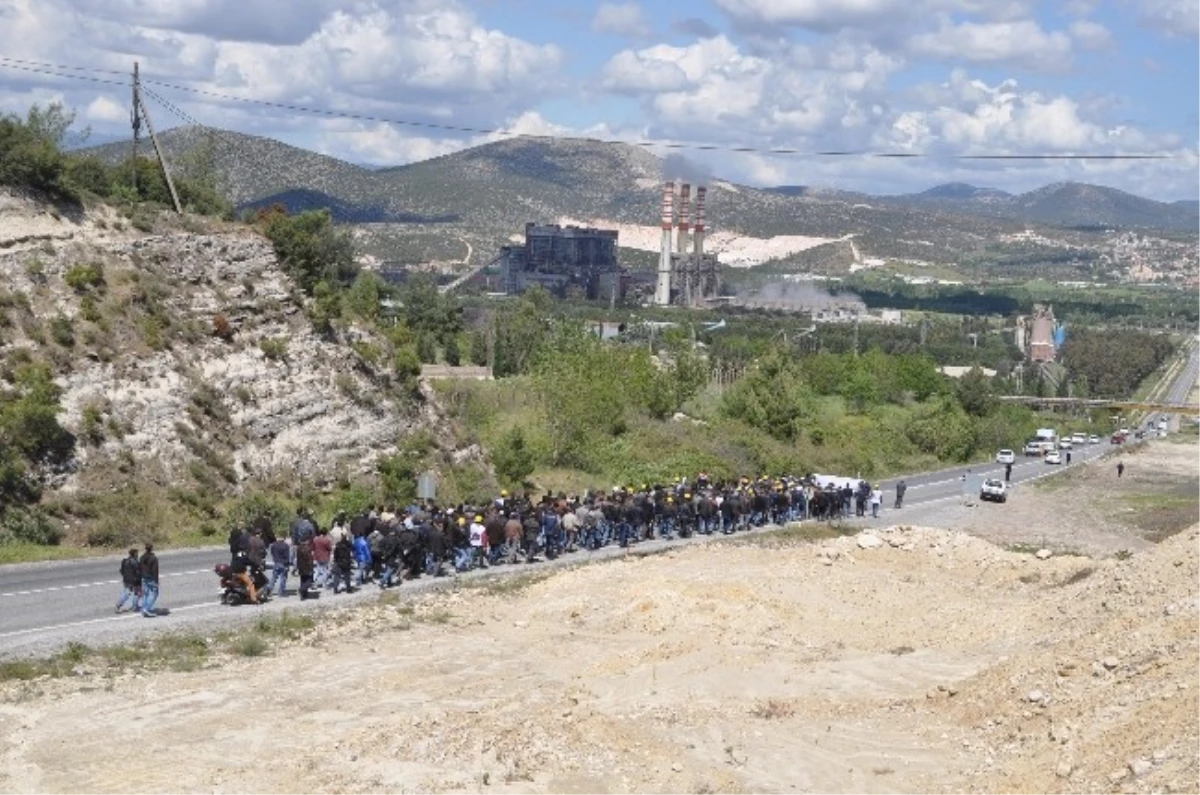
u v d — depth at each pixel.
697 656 29.69
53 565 38.12
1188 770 18.03
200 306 53.09
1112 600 31.89
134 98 58.88
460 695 26.19
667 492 51.69
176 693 25.53
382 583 36.94
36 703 24.31
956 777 21.59
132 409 47.03
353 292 66.00
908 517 72.19
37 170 51.28
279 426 52.25
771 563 43.62
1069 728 22.02
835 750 23.28
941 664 29.83
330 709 24.91
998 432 127.56
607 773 21.03
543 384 78.44
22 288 47.47
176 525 44.53
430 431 60.06
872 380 131.62
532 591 37.81
